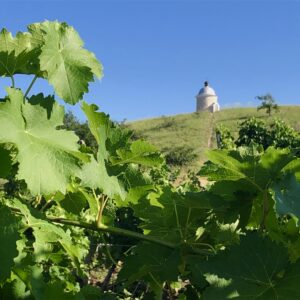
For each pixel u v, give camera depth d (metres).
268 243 1.80
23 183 1.75
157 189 2.32
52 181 1.69
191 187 3.00
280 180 2.01
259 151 2.20
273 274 1.77
